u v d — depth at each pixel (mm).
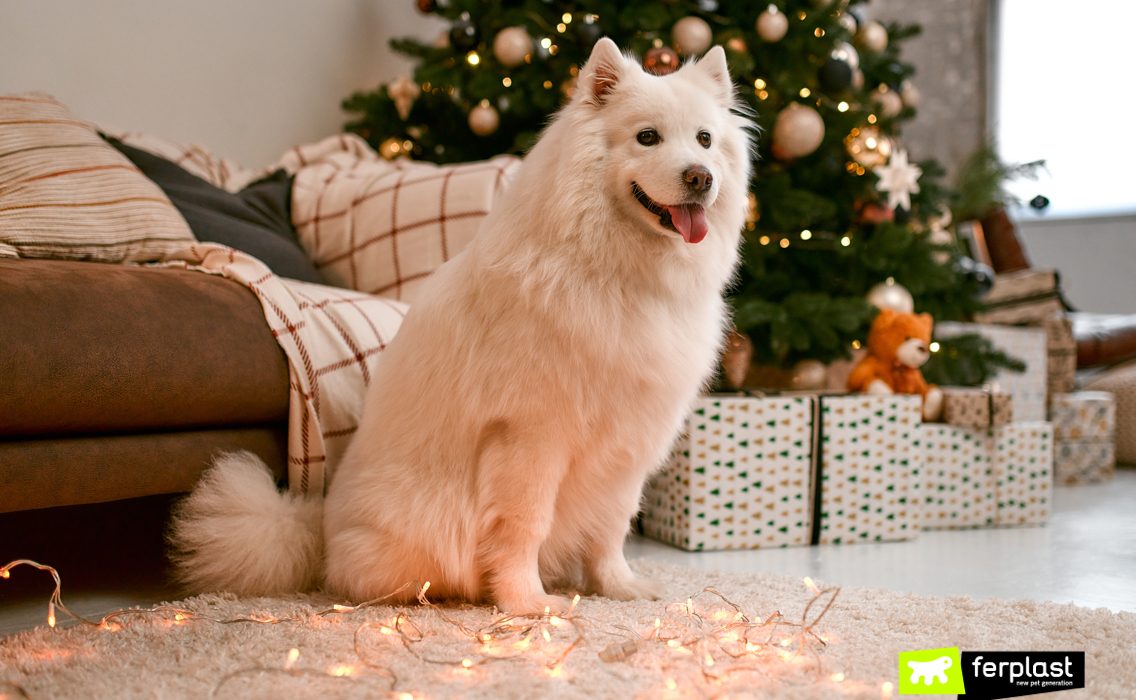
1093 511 3666
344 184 3416
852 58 3727
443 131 4375
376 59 5180
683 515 2852
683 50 3480
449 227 3072
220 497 2043
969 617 1909
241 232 2984
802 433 2924
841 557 2744
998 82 7652
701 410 2814
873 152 3773
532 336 1838
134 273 2094
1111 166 7309
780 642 1668
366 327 2535
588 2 3631
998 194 5188
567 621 1803
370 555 1938
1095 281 7309
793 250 3891
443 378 1927
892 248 3654
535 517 1910
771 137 3596
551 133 1945
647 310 1878
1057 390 4867
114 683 1448
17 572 2432
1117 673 1545
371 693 1404
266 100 4508
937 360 3811
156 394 1973
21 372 1729
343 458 2182
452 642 1676
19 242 2244
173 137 4059
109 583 2330
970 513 3271
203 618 1828
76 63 3658
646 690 1413
